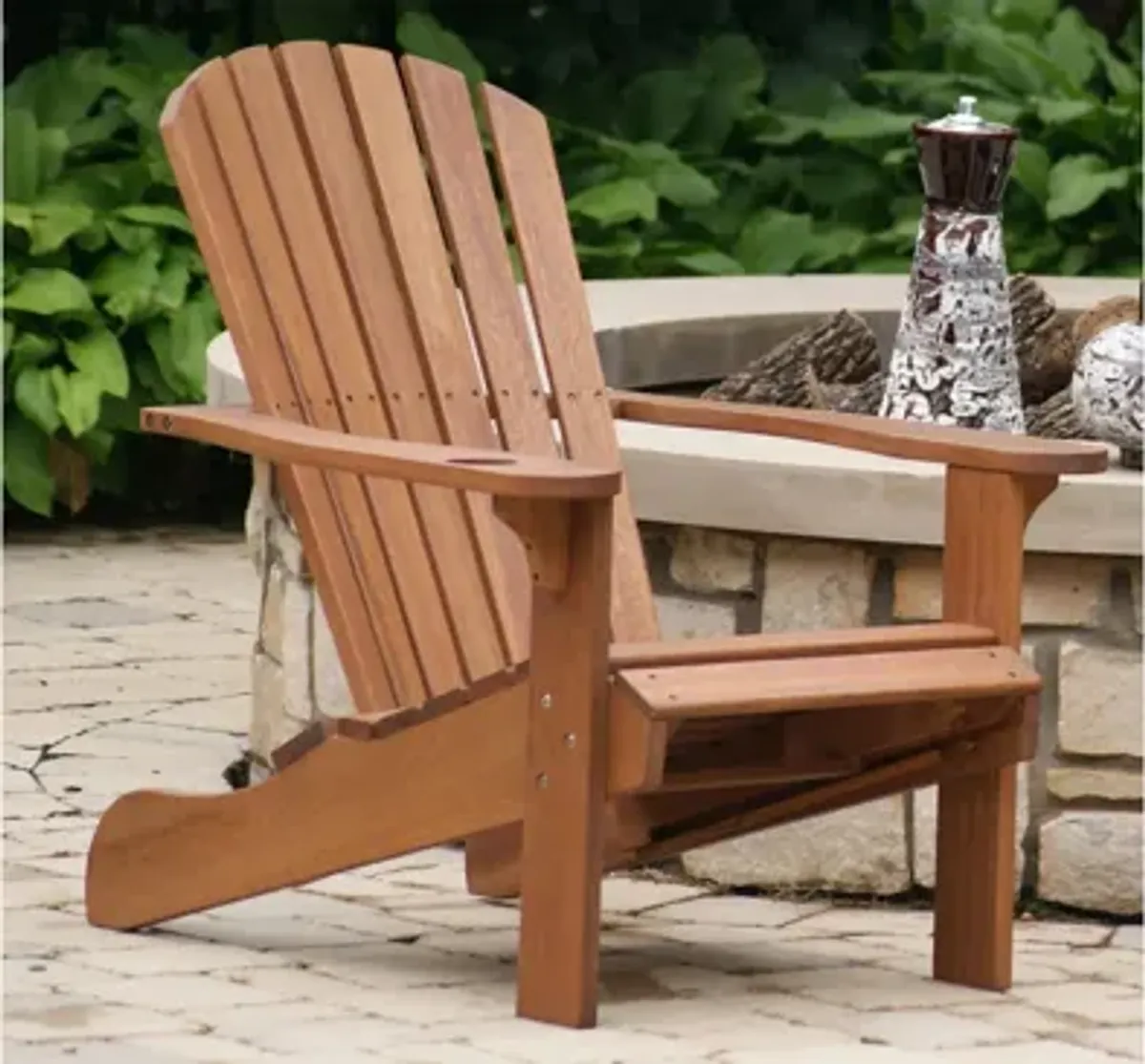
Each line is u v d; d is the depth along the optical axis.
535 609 6.96
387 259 8.33
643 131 16.59
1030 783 8.50
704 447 8.58
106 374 14.14
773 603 8.52
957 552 7.62
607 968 7.70
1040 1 16.88
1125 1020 7.28
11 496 14.34
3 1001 7.14
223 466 15.84
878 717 7.33
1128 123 15.66
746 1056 6.76
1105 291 12.60
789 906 8.55
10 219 14.37
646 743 6.75
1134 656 8.37
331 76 8.34
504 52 16.70
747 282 12.84
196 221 7.88
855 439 7.93
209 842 7.79
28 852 8.80
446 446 7.65
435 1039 6.83
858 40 17.30
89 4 16.64
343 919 8.23
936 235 9.59
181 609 12.88
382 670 7.93
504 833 7.73
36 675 11.40
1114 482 8.22
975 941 7.59
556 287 8.72
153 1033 6.85
